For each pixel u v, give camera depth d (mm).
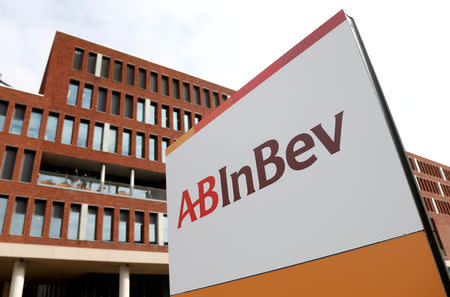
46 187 21281
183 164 3953
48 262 20281
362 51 2479
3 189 19891
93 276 23891
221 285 3002
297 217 2547
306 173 2572
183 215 3711
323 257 2326
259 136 3037
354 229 2217
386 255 2033
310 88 2713
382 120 2230
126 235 23297
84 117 25719
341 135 2420
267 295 2592
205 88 35000
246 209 2965
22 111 22938
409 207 1997
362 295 2084
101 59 29297
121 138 26859
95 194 22984
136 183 27953
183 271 3475
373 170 2199
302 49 2867
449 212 46688
